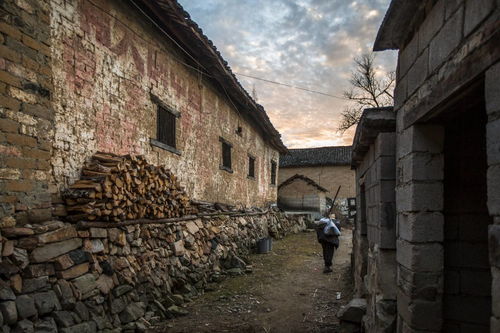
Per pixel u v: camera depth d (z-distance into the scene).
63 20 4.28
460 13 1.95
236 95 9.62
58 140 4.17
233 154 11.05
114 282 4.28
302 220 16.91
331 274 7.59
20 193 3.51
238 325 4.55
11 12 3.50
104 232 4.39
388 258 3.38
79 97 4.54
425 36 2.48
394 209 3.38
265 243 10.06
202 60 7.50
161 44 6.71
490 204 1.65
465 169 2.87
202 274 6.34
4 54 3.41
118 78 5.38
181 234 6.40
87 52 4.71
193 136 8.08
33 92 3.72
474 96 2.08
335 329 4.46
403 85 2.99
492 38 1.62
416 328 2.62
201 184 8.51
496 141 1.61
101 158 4.73
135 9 5.86
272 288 6.36
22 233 3.36
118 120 5.35
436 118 2.57
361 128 3.76
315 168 25.12
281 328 4.51
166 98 6.84
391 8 2.61
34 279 3.32
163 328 4.36
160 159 6.55
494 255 1.61
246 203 12.52
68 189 4.21
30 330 3.03
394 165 3.41
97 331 3.71
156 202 5.69
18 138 3.52
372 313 3.74
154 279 5.07
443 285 2.64
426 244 2.65
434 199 2.66
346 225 19.67
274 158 17.55
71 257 3.79
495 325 1.58
